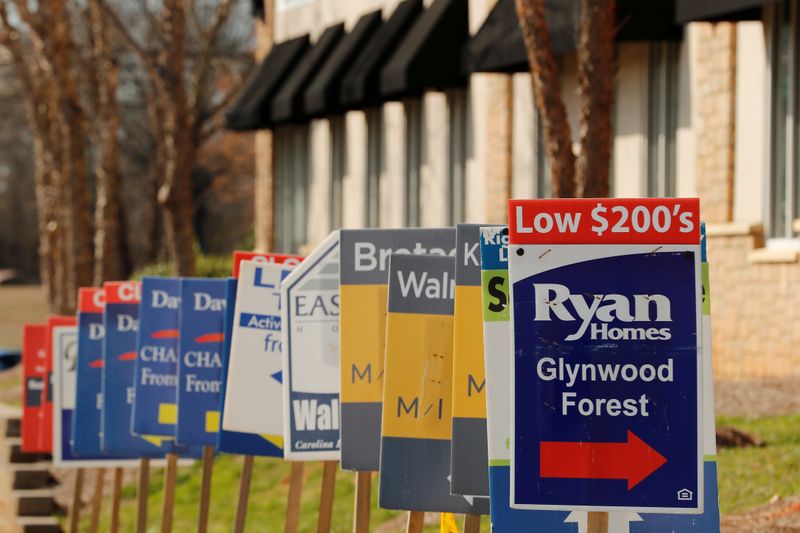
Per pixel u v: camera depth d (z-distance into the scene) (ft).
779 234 60.59
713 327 63.36
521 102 80.53
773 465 39.17
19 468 60.44
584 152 42.55
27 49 159.02
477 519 22.75
